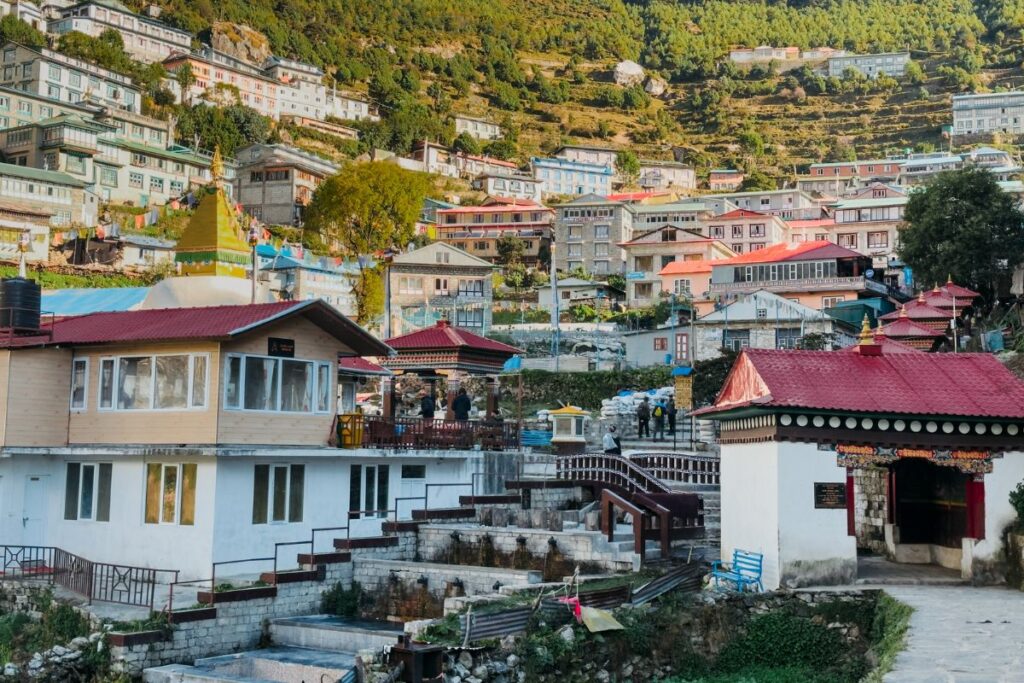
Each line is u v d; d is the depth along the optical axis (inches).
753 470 1051.9
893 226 5477.4
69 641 1008.9
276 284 4252.0
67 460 1306.6
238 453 1181.7
